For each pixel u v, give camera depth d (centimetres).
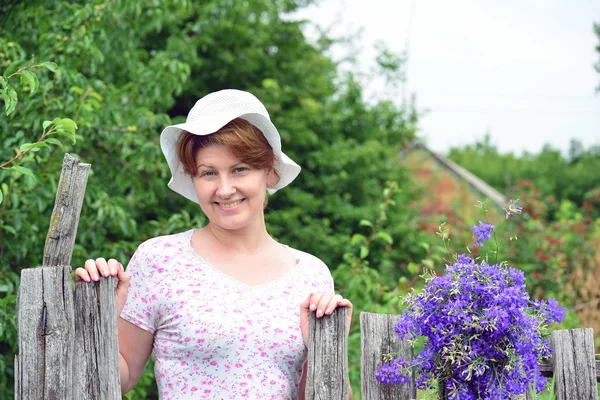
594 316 705
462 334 186
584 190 3002
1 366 334
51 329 175
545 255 738
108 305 182
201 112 205
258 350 195
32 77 252
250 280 204
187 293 197
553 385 209
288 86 954
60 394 175
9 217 346
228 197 198
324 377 190
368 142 976
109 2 397
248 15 917
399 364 196
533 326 189
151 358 394
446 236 232
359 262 468
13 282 349
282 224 842
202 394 193
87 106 363
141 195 461
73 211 179
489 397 184
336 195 915
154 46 717
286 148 929
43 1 385
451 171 1587
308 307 197
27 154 333
